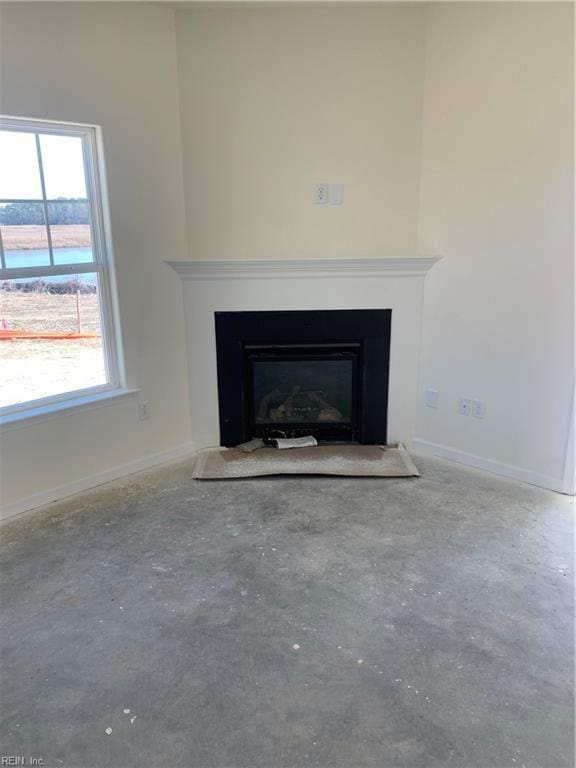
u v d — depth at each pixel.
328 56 3.12
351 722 1.66
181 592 2.26
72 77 2.73
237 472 3.31
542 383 3.00
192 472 3.38
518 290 2.99
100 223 3.05
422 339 3.48
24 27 2.54
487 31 2.82
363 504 2.96
